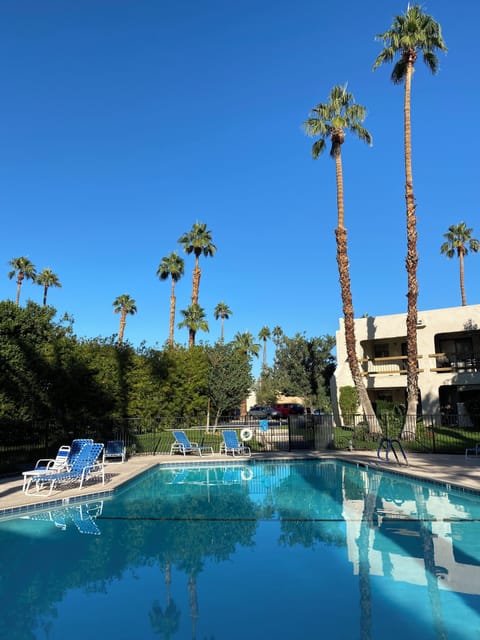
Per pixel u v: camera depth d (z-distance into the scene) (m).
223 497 12.05
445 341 30.30
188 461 17.69
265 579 6.47
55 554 7.59
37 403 18.62
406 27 22.28
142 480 14.87
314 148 25.78
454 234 51.75
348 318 23.25
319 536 8.41
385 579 6.36
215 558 7.36
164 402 27.48
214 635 4.95
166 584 6.38
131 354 24.97
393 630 4.95
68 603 5.79
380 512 10.05
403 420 22.27
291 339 39.19
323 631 4.97
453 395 30.08
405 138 22.58
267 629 5.06
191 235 41.91
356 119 24.70
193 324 40.25
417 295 21.84
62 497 10.86
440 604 5.56
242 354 30.25
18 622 5.29
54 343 20.53
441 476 12.77
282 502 11.29
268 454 19.28
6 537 8.48
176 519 9.77
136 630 5.09
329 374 37.62
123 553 7.62
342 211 24.09
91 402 20.20
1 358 17.64
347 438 22.05
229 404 28.47
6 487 12.11
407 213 22.20
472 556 7.24
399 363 30.33
